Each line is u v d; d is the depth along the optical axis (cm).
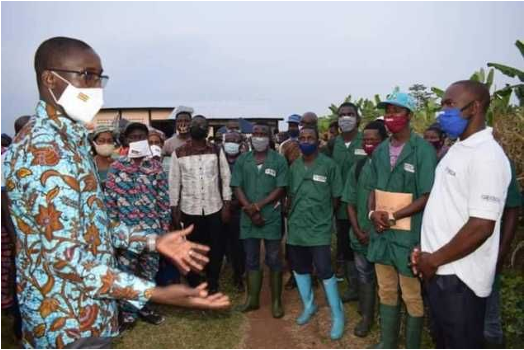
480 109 239
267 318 372
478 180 225
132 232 282
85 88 243
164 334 337
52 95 243
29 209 227
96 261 229
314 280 471
